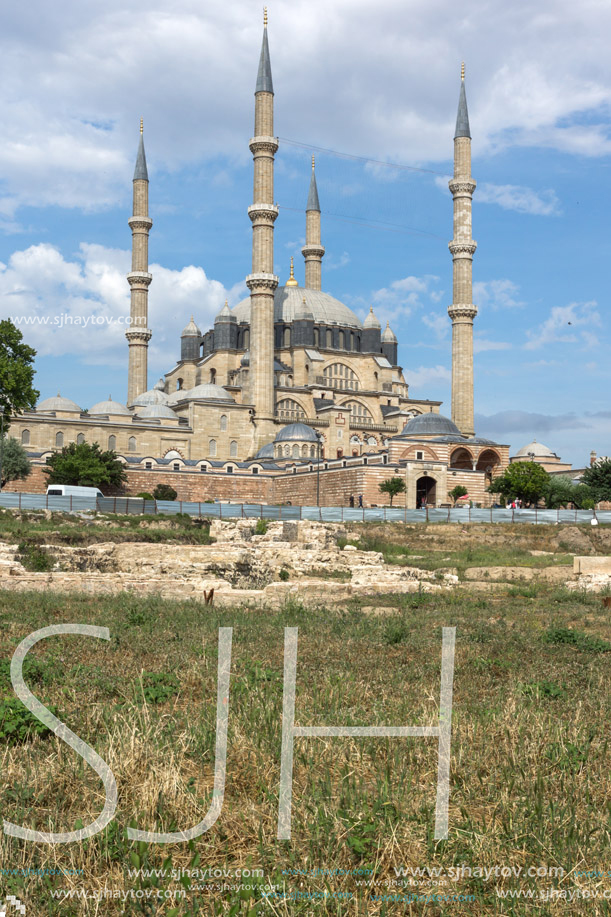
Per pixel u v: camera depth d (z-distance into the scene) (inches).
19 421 5142.7
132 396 6638.8
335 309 7052.2
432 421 5359.3
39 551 1745.8
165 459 5462.6
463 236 6353.3
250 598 1322.6
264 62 5925.2
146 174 6737.2
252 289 5940.0
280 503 5088.6
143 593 1307.8
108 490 4660.4
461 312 6259.8
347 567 1907.0
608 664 756.0
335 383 6683.1
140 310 6678.2
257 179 5900.6
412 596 1428.4
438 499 4574.3
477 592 1600.6
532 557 2699.3
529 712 524.1
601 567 2027.6
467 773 418.9
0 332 3171.8
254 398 5900.6
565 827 361.4
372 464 4584.2
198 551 1962.4
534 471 4552.2
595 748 469.7
